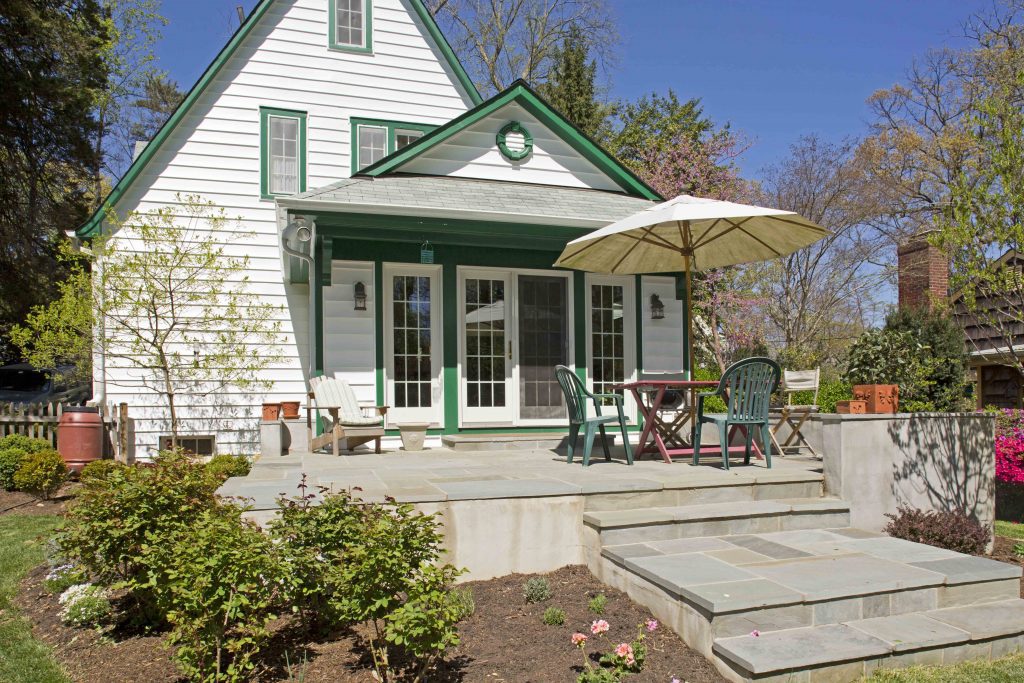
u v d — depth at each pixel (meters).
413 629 3.10
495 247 9.42
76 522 4.32
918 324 12.17
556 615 4.06
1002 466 8.20
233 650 3.40
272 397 11.11
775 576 4.09
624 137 21.95
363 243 8.94
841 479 5.55
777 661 3.33
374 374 8.94
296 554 3.68
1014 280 6.15
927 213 20.34
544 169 10.46
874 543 4.88
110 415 10.50
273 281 11.27
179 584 3.33
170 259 10.40
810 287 22.92
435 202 8.64
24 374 15.59
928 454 5.90
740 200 20.91
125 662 3.90
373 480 5.52
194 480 4.32
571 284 9.90
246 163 11.30
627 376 10.32
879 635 3.70
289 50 11.70
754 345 21.39
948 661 3.68
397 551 3.32
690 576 4.06
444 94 12.59
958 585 4.18
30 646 4.25
